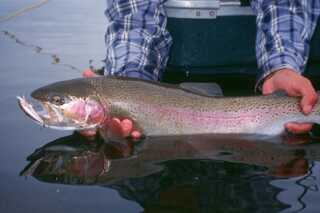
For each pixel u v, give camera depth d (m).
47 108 1.31
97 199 1.00
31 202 0.99
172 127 1.33
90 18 3.35
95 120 1.30
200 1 1.60
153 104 1.33
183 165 1.15
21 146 1.24
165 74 1.69
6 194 1.01
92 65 2.04
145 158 1.18
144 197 1.00
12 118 1.43
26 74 1.91
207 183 1.05
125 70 1.45
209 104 1.35
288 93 1.35
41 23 3.11
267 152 1.22
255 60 1.66
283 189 1.03
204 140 1.30
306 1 1.48
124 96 1.32
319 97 1.34
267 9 1.48
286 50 1.39
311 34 1.52
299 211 0.95
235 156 1.20
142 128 1.33
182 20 1.60
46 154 1.20
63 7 3.93
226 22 1.62
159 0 1.57
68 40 2.56
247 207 0.96
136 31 1.51
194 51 1.64
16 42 2.50
